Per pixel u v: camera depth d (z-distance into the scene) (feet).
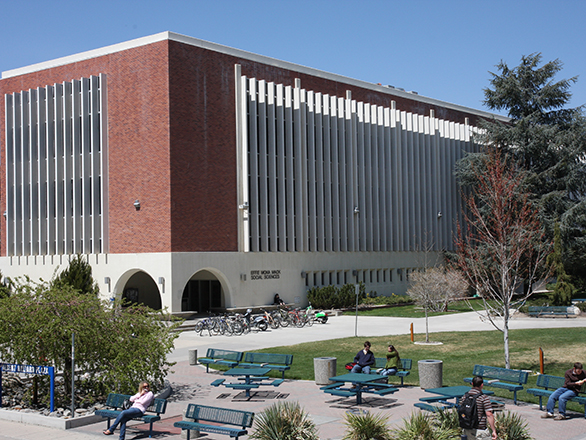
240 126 135.85
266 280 138.51
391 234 171.22
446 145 193.36
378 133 170.71
